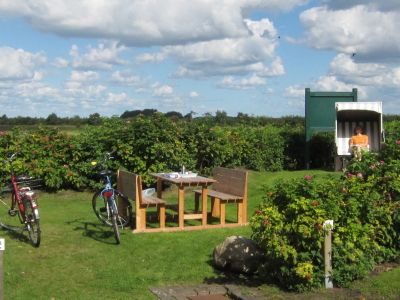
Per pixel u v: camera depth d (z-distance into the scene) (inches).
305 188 271.4
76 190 579.5
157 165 578.6
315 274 262.5
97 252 343.6
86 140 578.9
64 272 305.3
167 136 586.2
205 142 635.5
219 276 299.1
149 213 475.2
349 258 268.4
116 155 574.6
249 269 297.1
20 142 561.3
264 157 718.5
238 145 689.0
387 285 262.1
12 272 300.5
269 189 282.7
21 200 381.7
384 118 844.6
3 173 547.5
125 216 427.8
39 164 561.0
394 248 306.0
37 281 289.9
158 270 309.7
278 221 265.3
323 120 757.9
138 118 589.6
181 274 302.2
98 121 613.3
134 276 299.3
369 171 327.6
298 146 748.0
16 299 263.6
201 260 326.3
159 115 600.1
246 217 434.0
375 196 294.5
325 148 757.3
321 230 259.3
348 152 743.1
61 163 577.0
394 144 363.9
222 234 390.6
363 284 266.4
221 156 649.0
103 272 305.1
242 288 274.7
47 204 527.5
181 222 411.2
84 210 493.7
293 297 256.5
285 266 265.0
